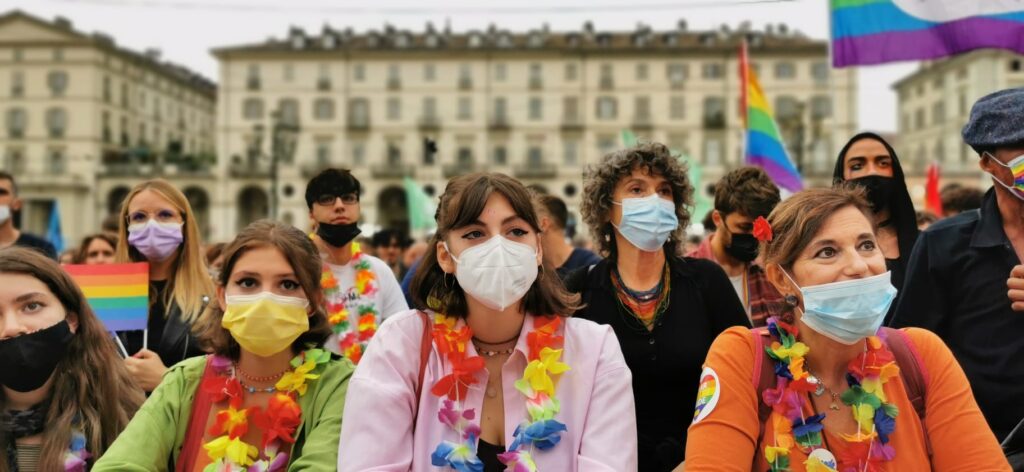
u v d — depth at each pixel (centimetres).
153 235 441
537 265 267
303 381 297
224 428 287
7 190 682
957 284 333
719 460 238
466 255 259
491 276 254
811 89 6350
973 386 325
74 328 326
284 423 288
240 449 281
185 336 429
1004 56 5931
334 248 500
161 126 8262
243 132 6378
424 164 6406
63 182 6494
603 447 256
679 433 349
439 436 260
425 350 272
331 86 6419
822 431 247
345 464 252
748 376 250
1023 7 500
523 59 6450
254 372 302
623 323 360
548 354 264
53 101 6956
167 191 453
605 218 379
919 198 1419
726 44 6488
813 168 6041
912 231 427
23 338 299
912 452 240
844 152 443
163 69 8175
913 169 5978
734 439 240
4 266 306
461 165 6431
